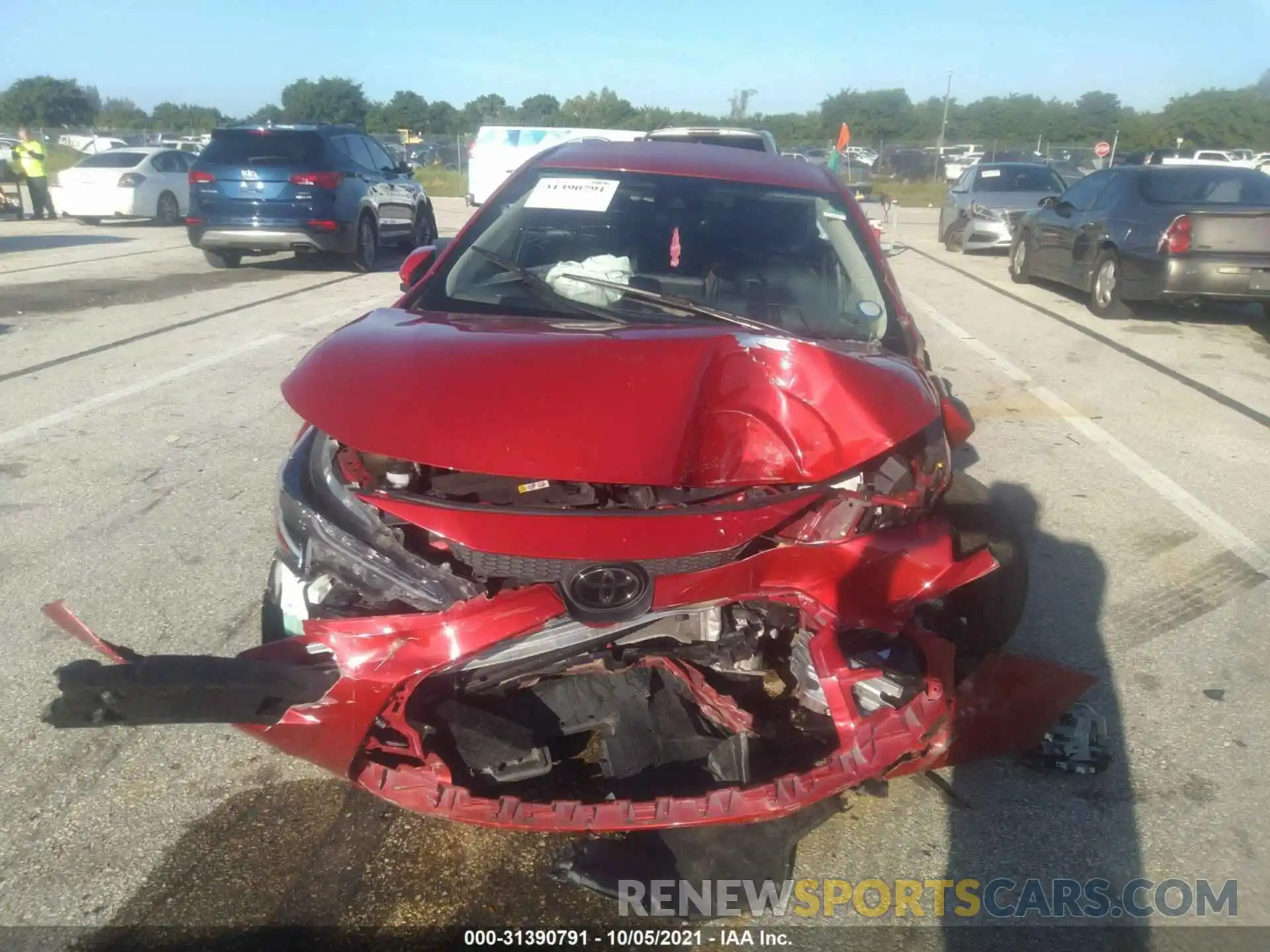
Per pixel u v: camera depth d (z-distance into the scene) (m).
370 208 14.28
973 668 3.34
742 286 3.85
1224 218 10.32
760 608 2.89
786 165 4.65
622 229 4.08
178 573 4.62
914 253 18.73
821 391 2.96
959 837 3.09
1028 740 3.24
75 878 2.83
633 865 2.72
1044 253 13.41
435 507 2.60
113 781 3.23
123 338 9.30
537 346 3.01
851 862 2.98
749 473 2.74
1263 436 7.12
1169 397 8.12
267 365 8.36
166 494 5.55
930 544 2.91
